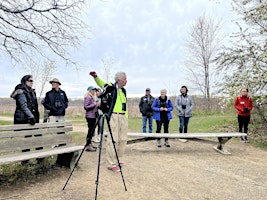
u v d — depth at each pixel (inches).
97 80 201.8
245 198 163.0
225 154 279.6
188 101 334.3
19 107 202.1
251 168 229.5
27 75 215.9
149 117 361.4
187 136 281.3
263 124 406.6
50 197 152.6
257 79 375.9
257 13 390.0
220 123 471.5
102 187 172.1
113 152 209.6
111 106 189.9
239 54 419.2
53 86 283.1
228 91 412.8
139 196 160.2
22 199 147.8
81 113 982.4
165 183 185.9
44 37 269.6
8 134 172.2
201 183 188.4
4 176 181.9
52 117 280.7
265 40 383.9
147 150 297.4
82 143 324.5
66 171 201.9
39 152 187.5
